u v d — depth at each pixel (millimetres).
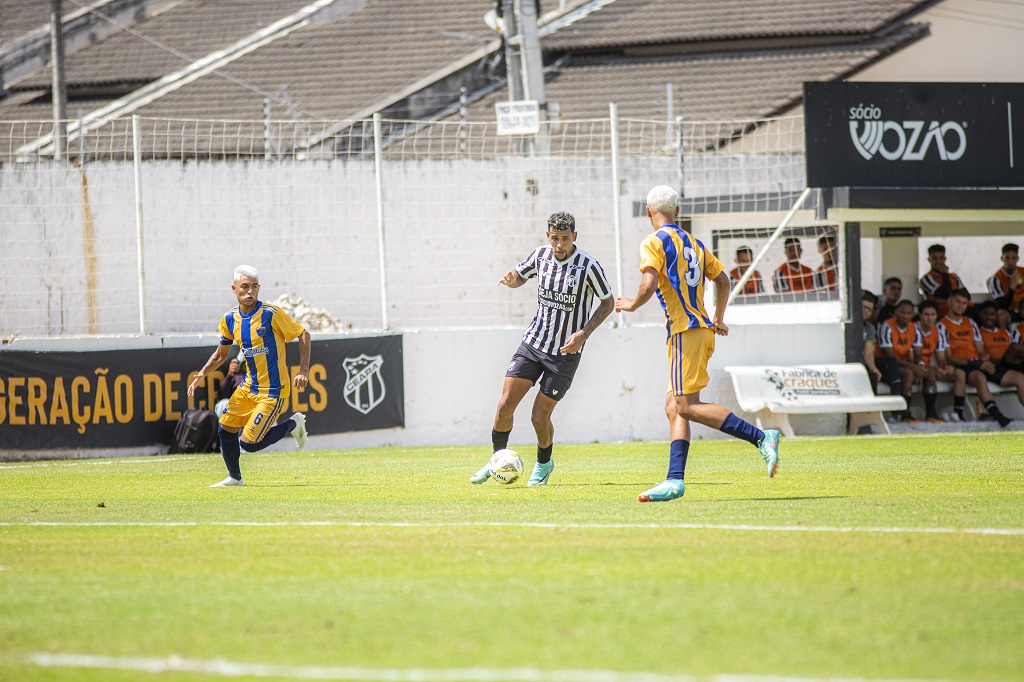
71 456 42688
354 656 13211
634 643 13555
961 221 50438
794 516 23438
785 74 92125
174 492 30766
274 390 31719
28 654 13531
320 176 63719
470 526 22750
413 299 64562
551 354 30047
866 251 74188
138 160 45312
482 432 48094
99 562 19312
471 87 99438
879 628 14141
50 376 42469
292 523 23750
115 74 108875
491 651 13297
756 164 67500
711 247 55312
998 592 16031
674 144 67000
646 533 21359
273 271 63156
